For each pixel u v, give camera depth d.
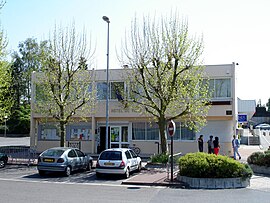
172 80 20.78
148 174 17.38
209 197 11.75
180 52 20.84
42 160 17.03
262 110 112.12
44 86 24.03
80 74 24.86
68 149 17.80
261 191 13.19
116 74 28.88
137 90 22.09
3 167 20.66
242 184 14.29
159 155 20.89
